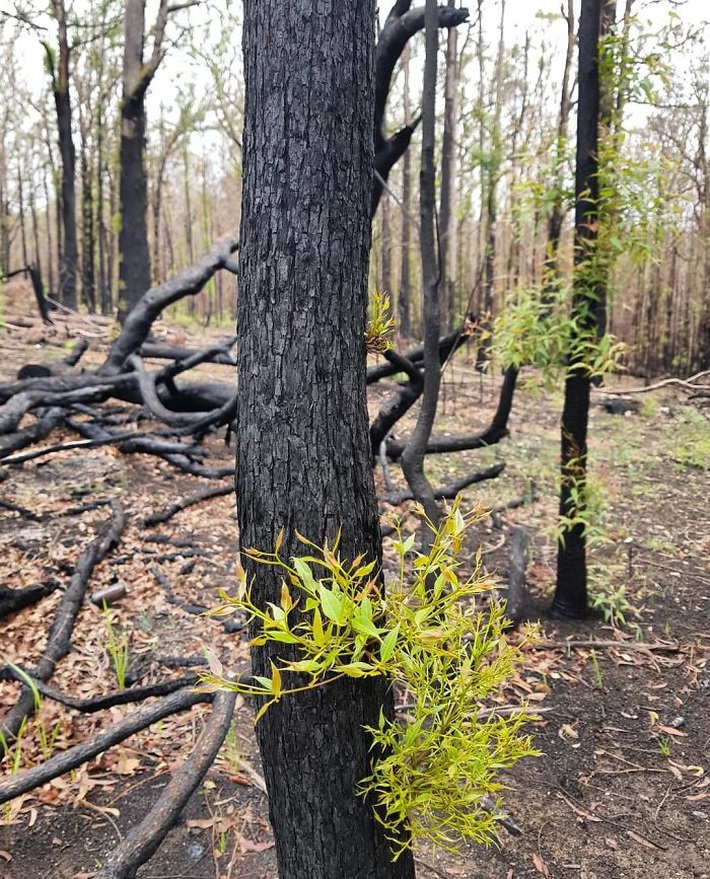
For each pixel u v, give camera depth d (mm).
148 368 11031
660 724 3291
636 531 5906
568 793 2834
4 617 3961
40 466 6238
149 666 3656
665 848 2541
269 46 1367
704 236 13938
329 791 1496
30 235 48875
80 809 2719
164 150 25812
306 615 1423
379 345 1595
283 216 1377
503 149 6910
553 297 3977
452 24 4371
